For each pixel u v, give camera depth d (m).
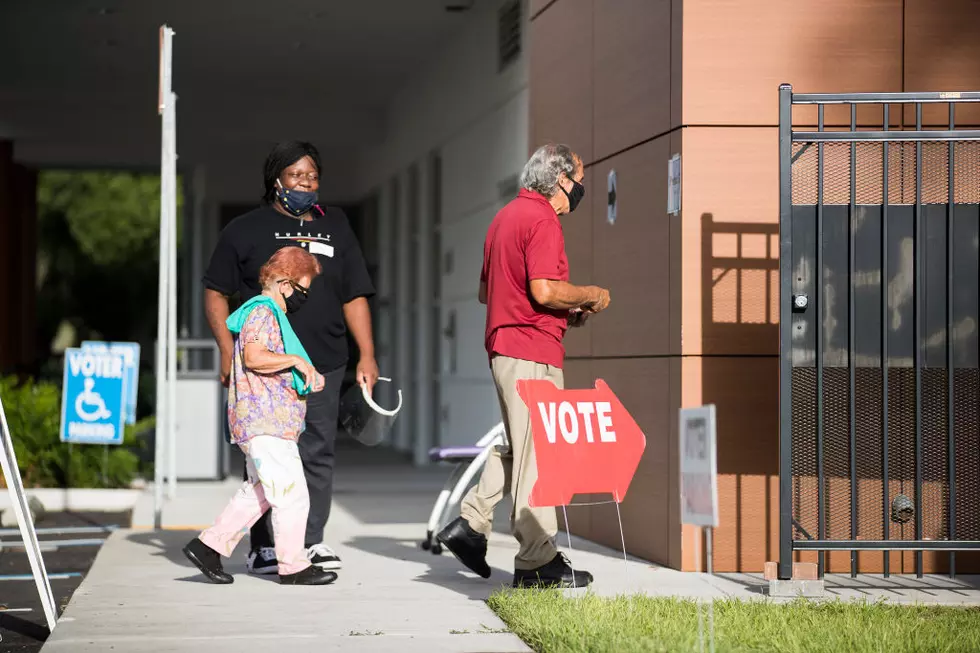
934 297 14.92
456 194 35.91
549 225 13.79
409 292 42.97
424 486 30.17
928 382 15.08
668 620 11.73
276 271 14.67
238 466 36.44
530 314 13.95
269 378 14.67
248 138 47.25
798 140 14.42
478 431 33.19
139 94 46.22
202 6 34.50
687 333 15.68
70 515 23.75
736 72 15.75
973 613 12.59
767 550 15.69
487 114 32.47
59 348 94.75
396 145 45.06
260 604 13.47
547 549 14.15
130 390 27.31
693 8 15.69
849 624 11.69
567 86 19.91
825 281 14.86
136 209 87.75
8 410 25.92
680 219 15.75
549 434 13.27
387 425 16.25
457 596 13.95
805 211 14.89
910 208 14.86
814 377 14.98
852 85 15.83
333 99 46.91
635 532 17.22
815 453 15.14
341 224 16.28
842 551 15.49
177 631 11.98
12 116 47.66
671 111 16.05
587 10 19.05
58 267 90.56
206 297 16.08
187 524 21.39
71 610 13.16
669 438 16.08
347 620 12.48
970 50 15.90
